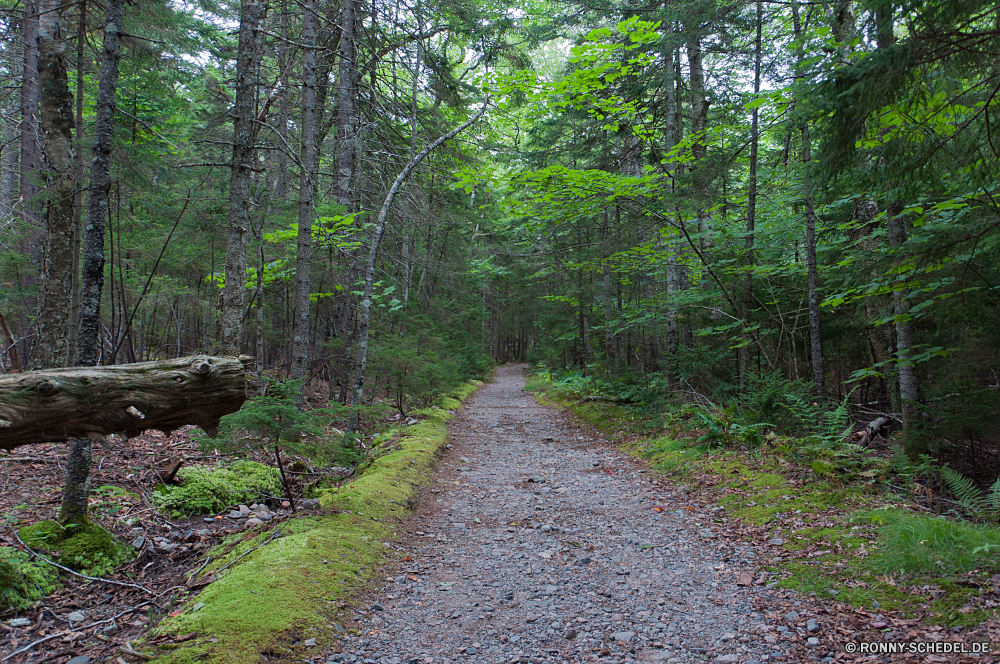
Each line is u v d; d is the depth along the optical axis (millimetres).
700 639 3438
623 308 18062
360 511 5781
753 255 11266
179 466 6402
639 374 14148
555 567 4723
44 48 7414
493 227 23828
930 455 6676
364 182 13531
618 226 11359
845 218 11430
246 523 5715
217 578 4234
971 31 4426
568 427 12797
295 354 8852
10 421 2963
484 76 12430
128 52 9062
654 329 15773
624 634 3541
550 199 11117
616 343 19625
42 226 10461
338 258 12680
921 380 8609
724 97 12461
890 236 7293
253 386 7559
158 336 14469
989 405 6355
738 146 10031
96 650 3316
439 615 3875
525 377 31047
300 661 3191
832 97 4820
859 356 12086
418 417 12734
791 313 11586
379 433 10922
